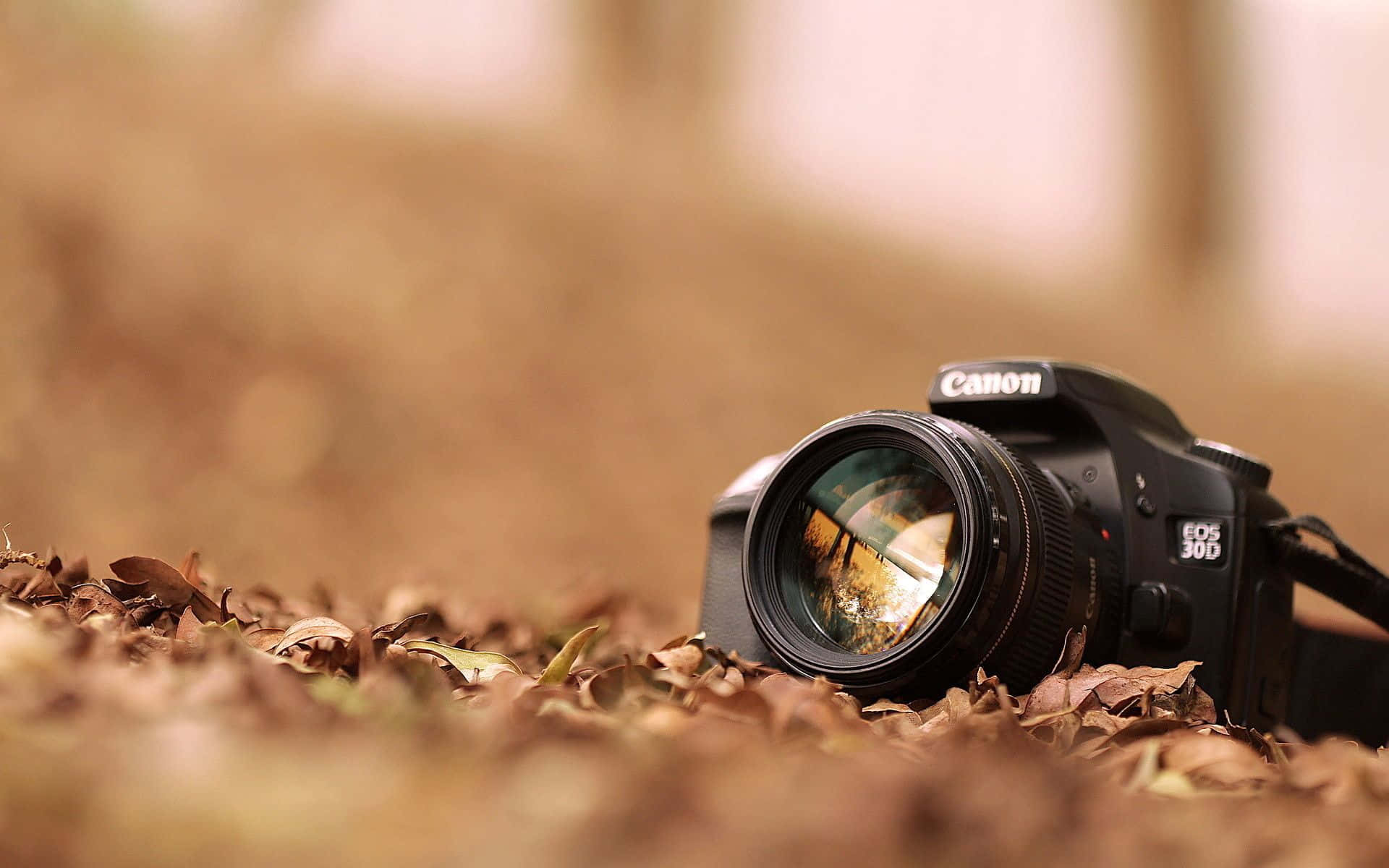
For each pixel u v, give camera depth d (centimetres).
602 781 65
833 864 58
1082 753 73
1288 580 84
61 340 157
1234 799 69
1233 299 338
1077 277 309
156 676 69
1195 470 83
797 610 82
